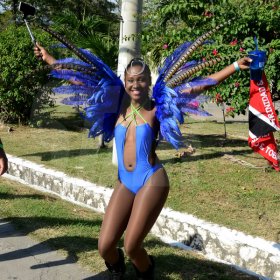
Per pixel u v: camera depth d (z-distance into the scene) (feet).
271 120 19.56
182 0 27.96
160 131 11.53
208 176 24.06
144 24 29.86
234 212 18.75
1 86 37.40
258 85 19.52
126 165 11.64
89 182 21.34
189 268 14.37
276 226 17.29
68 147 17.49
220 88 26.37
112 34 34.99
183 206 19.08
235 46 24.82
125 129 11.62
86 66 12.10
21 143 31.37
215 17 26.61
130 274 13.74
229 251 15.64
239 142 33.83
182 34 27.17
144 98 11.57
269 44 25.25
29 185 23.85
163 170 11.70
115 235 11.60
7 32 37.60
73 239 16.33
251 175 24.61
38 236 16.56
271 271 14.49
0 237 16.48
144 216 11.21
